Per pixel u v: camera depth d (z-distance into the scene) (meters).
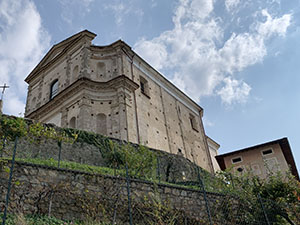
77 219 12.24
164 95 40.66
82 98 30.59
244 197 17.20
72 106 31.67
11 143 16.59
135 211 13.44
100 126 30.48
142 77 37.25
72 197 12.62
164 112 38.41
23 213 11.39
